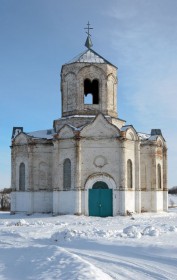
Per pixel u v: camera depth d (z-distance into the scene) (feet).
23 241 78.38
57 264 50.90
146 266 52.70
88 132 135.64
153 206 147.54
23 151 148.46
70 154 135.64
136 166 140.77
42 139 147.02
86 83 149.48
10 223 111.14
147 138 152.15
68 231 81.46
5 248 67.92
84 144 135.03
